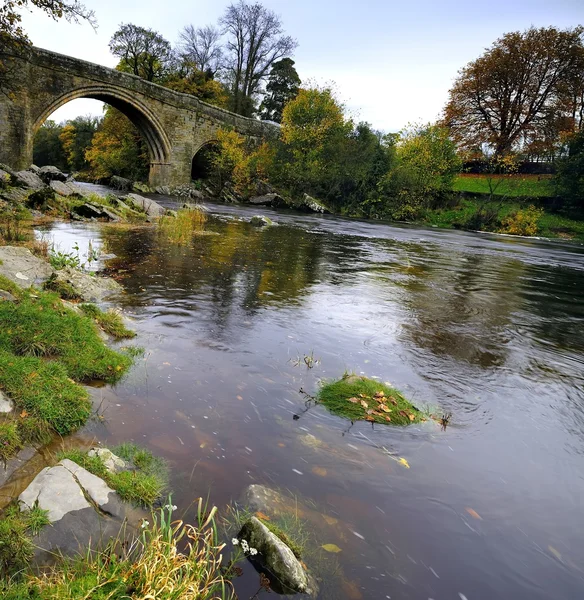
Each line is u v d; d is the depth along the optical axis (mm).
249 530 2562
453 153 37906
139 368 4668
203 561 2258
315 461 3443
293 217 29094
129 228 15102
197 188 41469
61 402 3604
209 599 2184
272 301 7965
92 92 32906
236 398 4293
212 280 9031
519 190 39344
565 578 2580
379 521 2887
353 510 2959
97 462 3000
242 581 2326
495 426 4332
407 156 37844
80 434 3445
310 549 2570
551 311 9391
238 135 42594
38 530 2395
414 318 7832
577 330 8078
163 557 2199
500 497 3262
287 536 2609
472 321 8039
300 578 2318
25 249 7812
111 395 4074
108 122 47875
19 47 16469
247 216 25797
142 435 3531
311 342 6121
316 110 39344
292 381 4816
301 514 2844
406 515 2971
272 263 11703
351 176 38250
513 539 2852
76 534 2438
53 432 3391
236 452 3443
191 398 4191
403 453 3701
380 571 2496
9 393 3531
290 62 61031
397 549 2672
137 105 35969
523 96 41406
